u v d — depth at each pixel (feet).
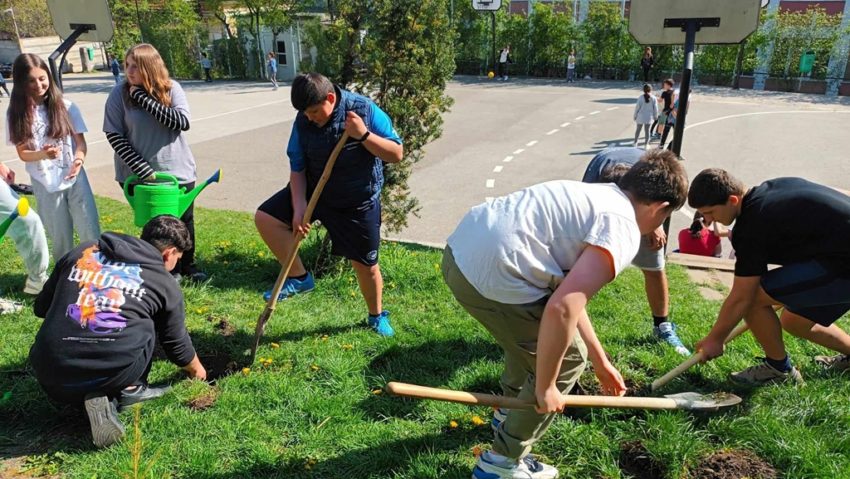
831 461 9.47
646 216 7.85
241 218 26.63
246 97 77.77
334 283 16.65
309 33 17.16
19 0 122.31
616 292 17.07
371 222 13.20
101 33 19.88
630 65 92.89
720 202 10.38
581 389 11.51
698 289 18.42
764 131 52.65
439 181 37.68
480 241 7.92
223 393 11.25
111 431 9.71
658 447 9.77
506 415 9.82
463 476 9.41
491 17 100.01
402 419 10.78
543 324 7.02
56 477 9.19
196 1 118.42
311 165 12.98
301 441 10.12
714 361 12.54
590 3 95.71
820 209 9.98
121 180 15.81
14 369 11.83
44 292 10.73
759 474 9.46
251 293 16.16
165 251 11.16
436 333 13.79
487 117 60.23
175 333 10.89
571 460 9.87
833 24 79.15
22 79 14.16
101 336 9.79
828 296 10.28
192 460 9.47
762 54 83.15
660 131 51.24
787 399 11.10
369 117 12.66
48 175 14.85
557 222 7.64
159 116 14.88
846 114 61.67
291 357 12.67
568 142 48.75
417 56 16.66
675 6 16.66
